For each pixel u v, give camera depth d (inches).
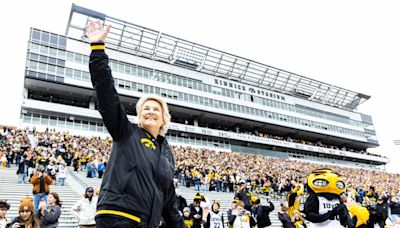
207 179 900.6
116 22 2014.0
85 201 306.8
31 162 647.8
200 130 2135.8
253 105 2502.5
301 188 302.0
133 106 2142.0
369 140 3142.2
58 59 1859.0
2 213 227.8
